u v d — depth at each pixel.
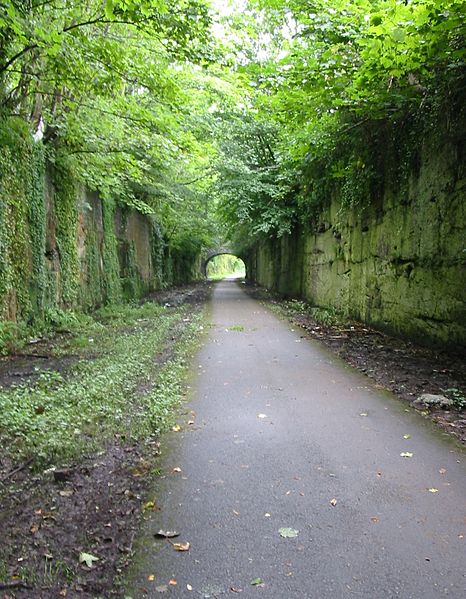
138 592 2.57
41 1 7.61
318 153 11.59
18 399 5.84
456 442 4.52
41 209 11.77
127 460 4.23
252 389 6.48
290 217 20.52
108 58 8.80
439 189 7.94
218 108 18.50
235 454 4.35
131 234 22.67
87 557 2.83
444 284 7.92
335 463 4.12
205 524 3.21
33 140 11.29
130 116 12.20
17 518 3.31
